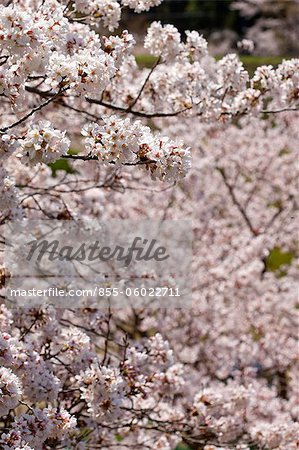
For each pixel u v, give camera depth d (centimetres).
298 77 449
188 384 704
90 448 493
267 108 529
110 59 301
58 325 457
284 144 1048
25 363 382
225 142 1019
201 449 535
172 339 864
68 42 329
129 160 294
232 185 1062
